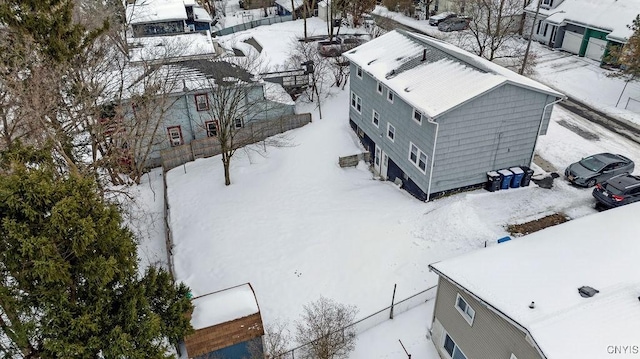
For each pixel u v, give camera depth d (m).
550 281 11.19
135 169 24.92
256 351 14.30
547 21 38.84
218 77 26.05
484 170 20.73
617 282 10.73
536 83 19.48
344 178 23.84
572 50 38.00
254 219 21.02
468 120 18.77
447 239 18.16
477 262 12.79
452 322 13.16
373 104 24.22
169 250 19.09
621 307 9.92
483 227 18.42
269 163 25.81
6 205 8.67
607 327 9.47
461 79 19.48
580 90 31.38
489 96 18.39
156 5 44.56
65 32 17.38
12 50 16.09
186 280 17.81
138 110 24.47
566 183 21.50
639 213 14.20
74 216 8.90
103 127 20.52
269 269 17.91
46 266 8.60
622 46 32.06
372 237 18.84
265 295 16.73
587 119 27.50
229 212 21.72
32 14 16.20
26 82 16.64
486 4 35.28
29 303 9.30
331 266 17.73
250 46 42.22
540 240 13.48
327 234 19.39
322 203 21.66
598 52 35.72
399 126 21.69
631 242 12.52
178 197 23.77
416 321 15.20
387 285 16.64
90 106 18.62
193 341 13.49
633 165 21.56
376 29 41.62
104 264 9.30
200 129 27.44
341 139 27.11
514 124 19.67
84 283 9.90
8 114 18.56
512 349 10.68
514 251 13.07
